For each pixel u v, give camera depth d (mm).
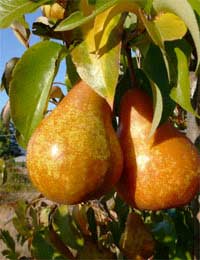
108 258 470
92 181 250
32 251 539
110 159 256
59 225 493
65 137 250
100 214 524
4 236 691
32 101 267
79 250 487
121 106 285
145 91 292
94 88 239
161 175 262
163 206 266
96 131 255
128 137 273
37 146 253
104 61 241
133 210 443
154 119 241
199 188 274
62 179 247
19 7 282
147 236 424
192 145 277
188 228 491
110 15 238
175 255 483
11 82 263
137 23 257
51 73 267
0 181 749
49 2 290
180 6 234
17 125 264
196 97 342
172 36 237
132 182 268
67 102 263
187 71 250
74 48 247
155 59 255
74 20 235
